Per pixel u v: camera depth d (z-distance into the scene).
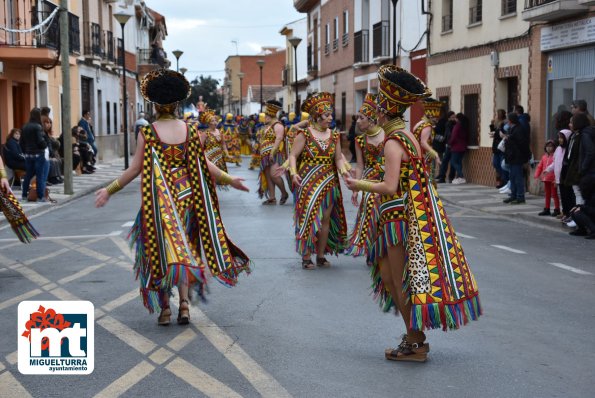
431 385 5.30
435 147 23.92
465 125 23.06
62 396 5.09
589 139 12.22
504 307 7.62
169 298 7.12
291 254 10.66
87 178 26.53
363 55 35.53
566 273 9.44
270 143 17.06
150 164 6.48
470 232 13.16
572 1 17.06
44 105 29.31
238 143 33.91
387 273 5.80
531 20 18.84
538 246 11.62
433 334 6.63
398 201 5.60
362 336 6.54
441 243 5.53
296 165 9.74
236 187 6.74
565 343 6.36
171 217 6.38
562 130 13.68
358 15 36.72
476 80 23.23
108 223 14.51
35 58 24.55
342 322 6.99
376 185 5.55
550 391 5.19
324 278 9.01
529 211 15.66
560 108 18.86
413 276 5.50
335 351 6.10
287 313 7.32
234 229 13.09
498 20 21.70
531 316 7.26
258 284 8.66
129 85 50.00
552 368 5.69
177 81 6.55
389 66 5.66
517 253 10.93
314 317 7.18
